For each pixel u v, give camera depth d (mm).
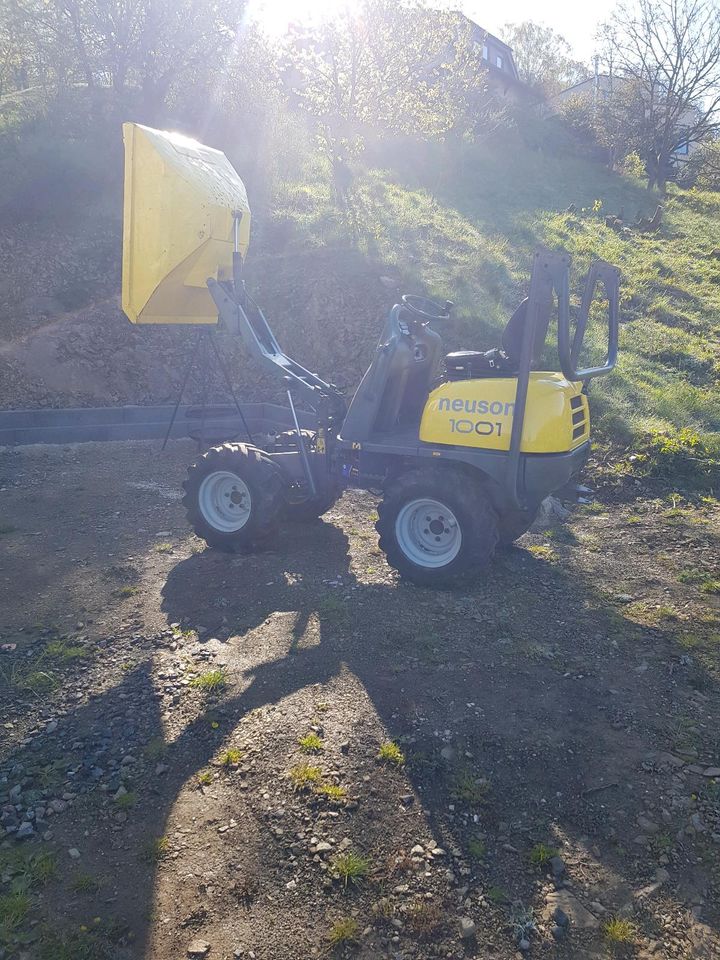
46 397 11469
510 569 6633
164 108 20062
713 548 7051
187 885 3334
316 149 21094
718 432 10109
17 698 4668
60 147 16422
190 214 6688
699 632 5477
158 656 5141
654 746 4199
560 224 20000
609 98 36500
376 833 3568
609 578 6484
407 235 16328
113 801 3834
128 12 18328
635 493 8609
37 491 8500
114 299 13266
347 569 6570
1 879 3369
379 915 3176
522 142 31438
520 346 6145
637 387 11438
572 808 3748
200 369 12391
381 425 6777
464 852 3484
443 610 5773
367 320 13023
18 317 12492
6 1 18516
